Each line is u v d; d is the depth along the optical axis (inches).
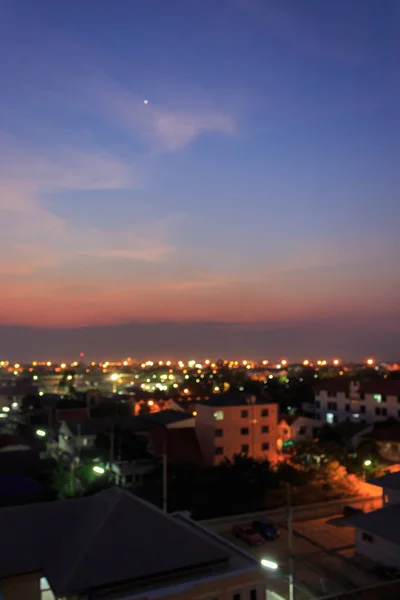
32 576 673.0
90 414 3735.2
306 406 3885.3
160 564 671.8
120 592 636.1
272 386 5408.5
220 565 709.3
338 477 1935.3
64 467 2094.0
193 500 1743.4
